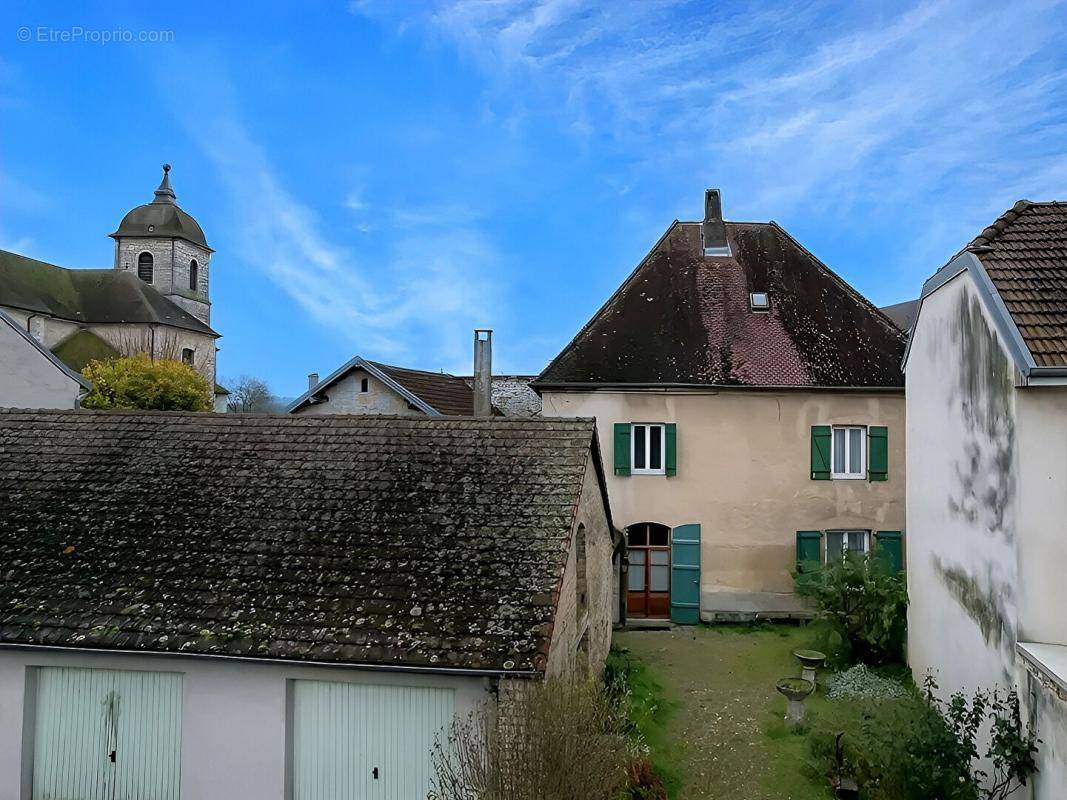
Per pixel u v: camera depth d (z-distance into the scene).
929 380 11.11
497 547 8.35
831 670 13.20
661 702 11.88
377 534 8.67
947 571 10.22
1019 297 8.19
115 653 7.54
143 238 52.41
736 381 17.16
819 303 18.97
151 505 9.42
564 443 10.05
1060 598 7.62
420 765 7.46
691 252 20.20
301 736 7.63
